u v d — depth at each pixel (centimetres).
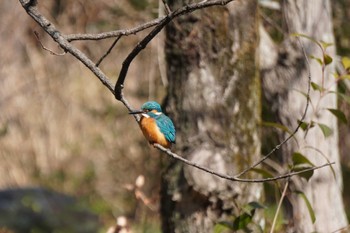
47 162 2694
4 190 2162
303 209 1152
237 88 1004
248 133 1011
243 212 923
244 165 1000
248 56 1013
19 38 2752
